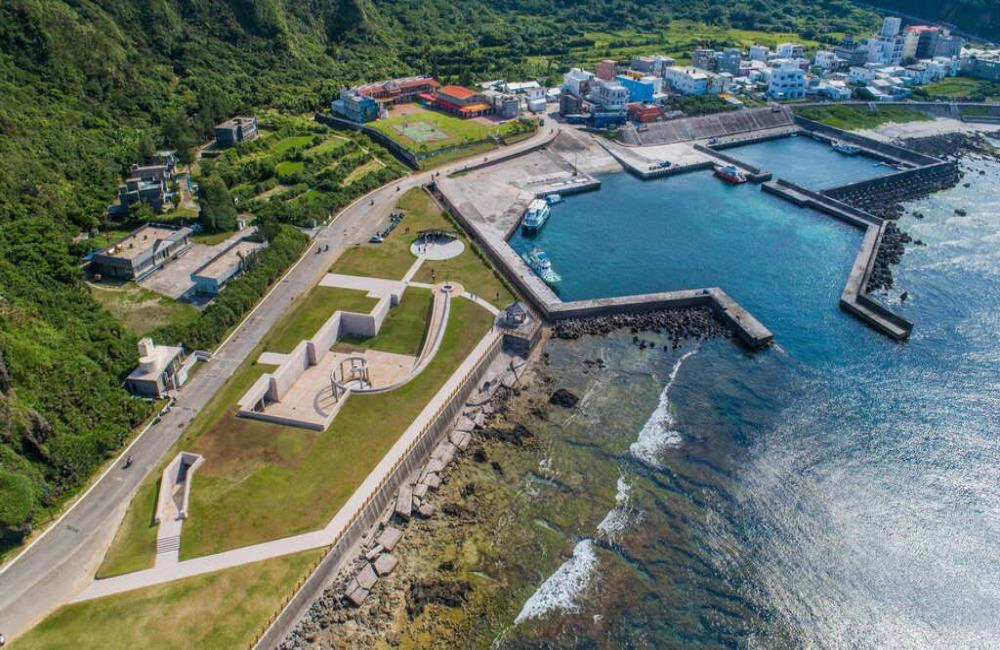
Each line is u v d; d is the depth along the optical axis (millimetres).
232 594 84625
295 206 180125
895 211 199500
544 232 187625
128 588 85000
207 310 134375
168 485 99812
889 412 121500
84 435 103250
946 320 147250
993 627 86438
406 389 120000
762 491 106000
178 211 176125
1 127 171250
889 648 84375
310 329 135375
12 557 88500
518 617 87688
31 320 116625
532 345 138000
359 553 94688
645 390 127375
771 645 85062
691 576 93188
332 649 83312
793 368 133000
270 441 108000
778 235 186625
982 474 108438
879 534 98938
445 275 158625
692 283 162750
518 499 104312
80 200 168000
